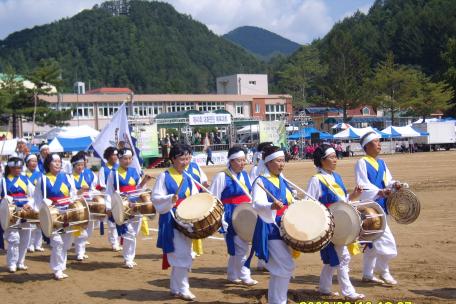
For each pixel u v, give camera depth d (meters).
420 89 75.38
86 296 8.25
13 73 46.03
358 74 80.38
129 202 9.91
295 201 6.80
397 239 11.73
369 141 8.34
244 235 7.86
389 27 122.88
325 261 7.34
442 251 10.45
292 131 55.34
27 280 9.52
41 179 9.63
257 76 90.12
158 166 42.34
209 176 31.30
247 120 46.59
